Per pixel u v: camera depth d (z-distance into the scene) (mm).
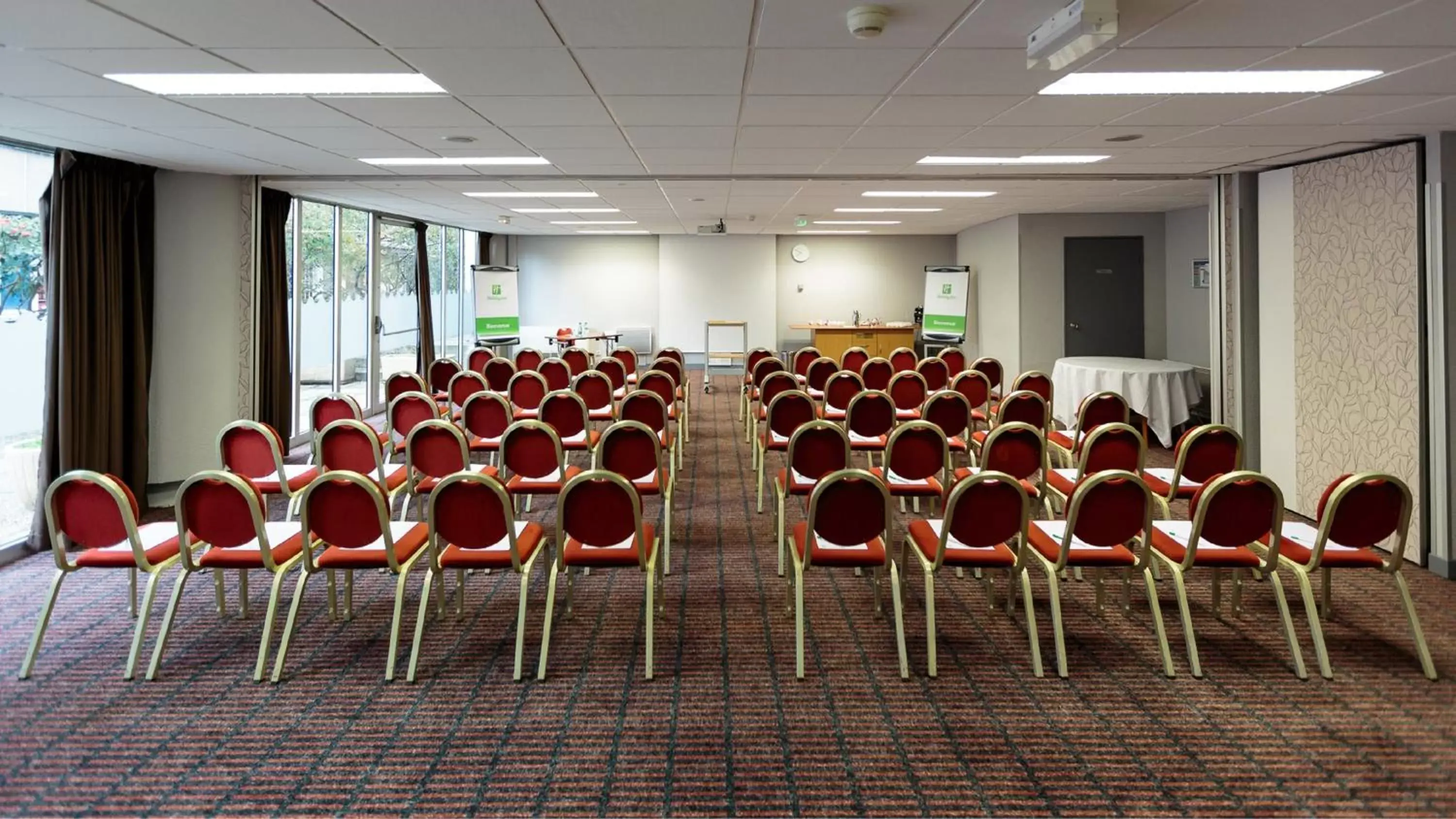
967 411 5840
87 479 3385
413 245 11789
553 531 5512
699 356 15758
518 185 7715
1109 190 8391
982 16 3000
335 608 4121
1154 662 3625
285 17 2965
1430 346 4996
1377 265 5383
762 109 4512
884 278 15672
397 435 6133
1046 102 4348
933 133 5188
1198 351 10461
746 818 2520
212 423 6668
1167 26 3100
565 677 3492
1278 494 3377
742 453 8172
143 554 3482
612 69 3680
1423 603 4332
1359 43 3309
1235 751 2893
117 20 2980
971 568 4832
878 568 4676
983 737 3004
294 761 2840
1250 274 6820
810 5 2898
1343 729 3035
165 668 3576
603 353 15656
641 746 2941
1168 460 8141
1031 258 11266
